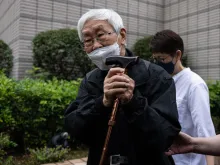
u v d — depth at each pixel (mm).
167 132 1032
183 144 1286
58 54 5875
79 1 7137
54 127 4324
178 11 8375
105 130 1150
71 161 3814
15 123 3963
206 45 7488
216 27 7219
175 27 8469
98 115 1085
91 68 6289
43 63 6094
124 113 1060
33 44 6152
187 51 8047
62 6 6875
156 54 1822
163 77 1158
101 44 1141
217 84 5871
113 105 1033
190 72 1851
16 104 3951
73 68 6195
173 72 1869
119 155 1130
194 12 7863
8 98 3871
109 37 1138
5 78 4336
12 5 7051
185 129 1775
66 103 4289
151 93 1121
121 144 1134
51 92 4238
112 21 1150
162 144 1029
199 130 1635
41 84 4453
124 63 1064
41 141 4250
